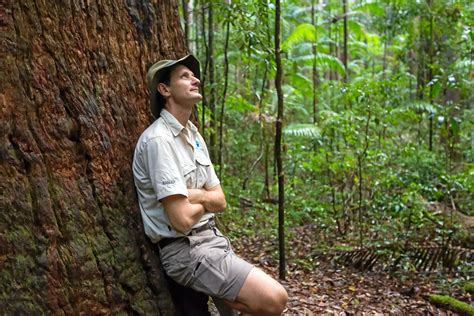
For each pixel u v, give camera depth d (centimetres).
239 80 1023
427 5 874
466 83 825
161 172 238
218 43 828
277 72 426
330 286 454
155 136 244
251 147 867
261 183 814
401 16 905
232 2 477
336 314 385
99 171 235
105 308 227
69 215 218
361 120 632
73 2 232
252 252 546
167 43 301
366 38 1263
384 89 681
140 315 242
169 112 257
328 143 721
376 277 491
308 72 1420
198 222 253
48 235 208
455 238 565
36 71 213
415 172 667
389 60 1293
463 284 471
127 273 239
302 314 375
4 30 203
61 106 221
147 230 250
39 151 211
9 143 202
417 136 862
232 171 855
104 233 233
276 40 422
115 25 259
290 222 630
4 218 198
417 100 834
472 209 705
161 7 297
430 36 889
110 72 251
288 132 742
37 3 215
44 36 217
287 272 486
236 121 885
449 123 767
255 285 241
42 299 203
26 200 204
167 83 256
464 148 817
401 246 518
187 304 268
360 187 608
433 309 415
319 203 677
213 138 705
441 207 671
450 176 601
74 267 215
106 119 244
